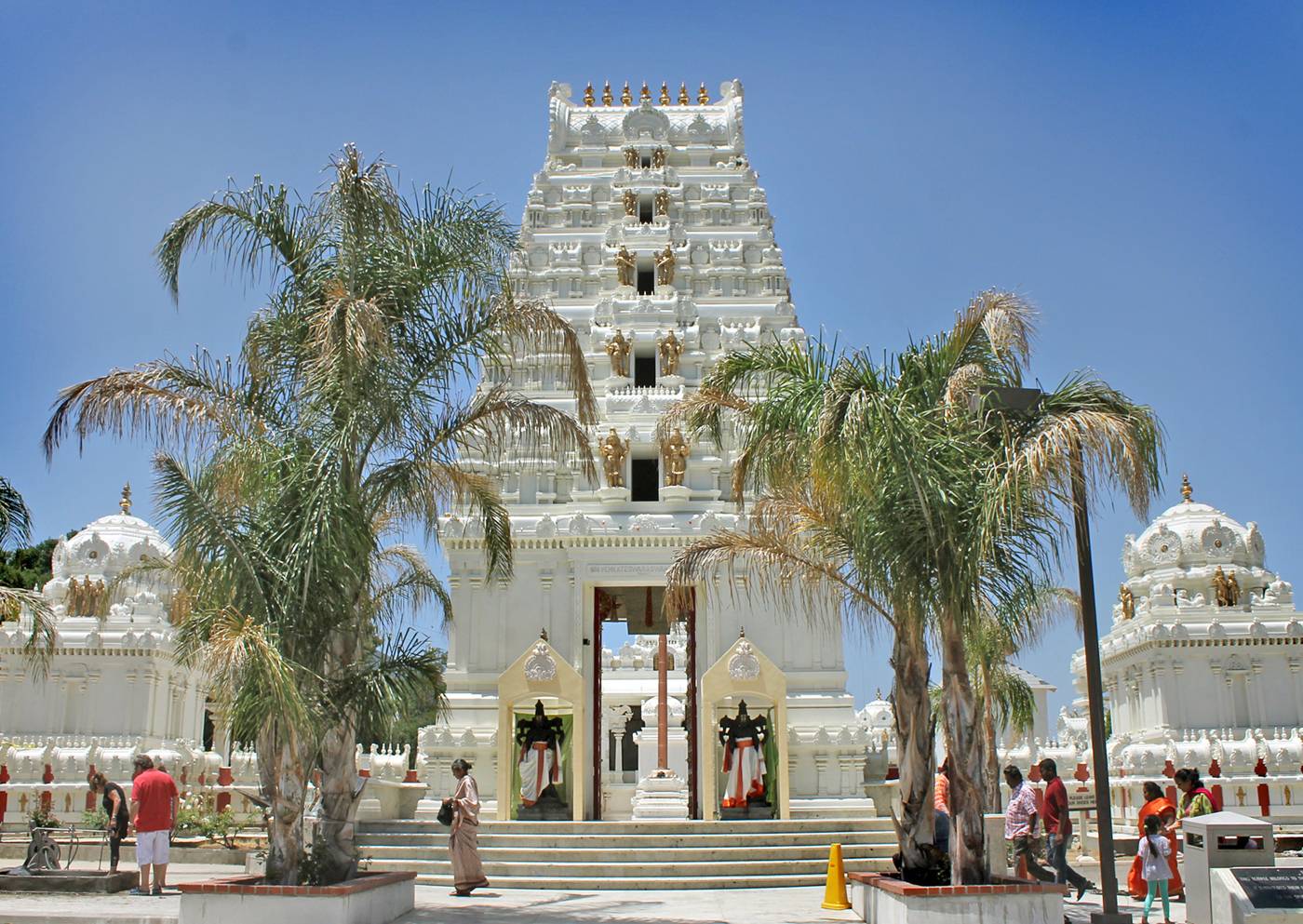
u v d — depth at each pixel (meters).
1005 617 22.55
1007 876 24.91
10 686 48.41
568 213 51.56
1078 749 50.41
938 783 27.39
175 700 52.19
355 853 23.06
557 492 44.94
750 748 35.84
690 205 51.69
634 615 48.69
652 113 54.03
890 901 21.52
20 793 40.06
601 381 46.75
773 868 30.73
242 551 21.72
